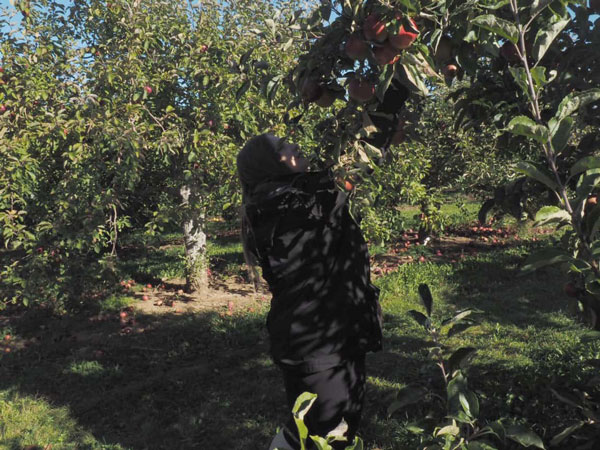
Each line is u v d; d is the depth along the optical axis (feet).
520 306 26.22
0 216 25.38
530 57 6.06
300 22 6.00
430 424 5.85
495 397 15.37
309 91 5.97
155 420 17.44
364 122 5.57
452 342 21.90
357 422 6.19
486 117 6.70
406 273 33.71
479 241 45.70
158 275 38.99
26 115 25.94
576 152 5.96
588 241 4.34
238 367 21.71
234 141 28.30
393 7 4.71
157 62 29.12
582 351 18.15
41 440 16.37
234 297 33.12
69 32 29.04
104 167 26.81
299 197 6.02
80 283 29.55
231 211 33.14
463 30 5.28
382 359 20.70
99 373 21.83
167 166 31.40
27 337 27.25
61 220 26.89
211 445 15.44
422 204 40.55
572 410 12.92
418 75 5.12
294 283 6.06
